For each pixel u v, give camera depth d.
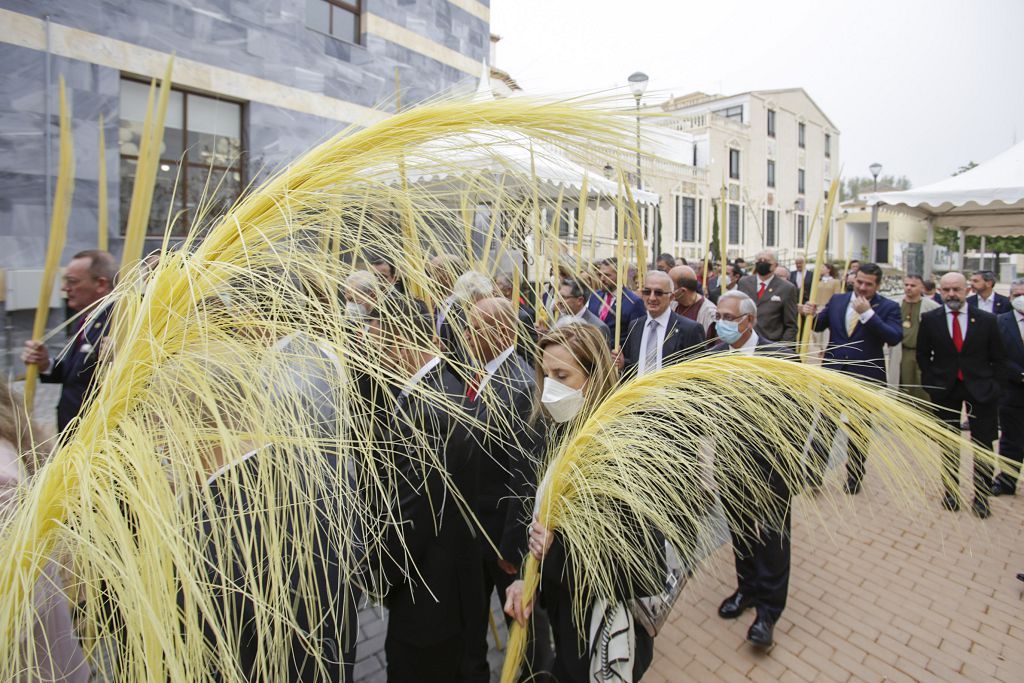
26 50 5.73
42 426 1.28
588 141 0.88
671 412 1.28
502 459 1.90
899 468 1.08
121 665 0.69
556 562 1.49
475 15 10.55
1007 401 4.18
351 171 0.82
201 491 0.71
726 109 27.47
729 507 1.56
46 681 0.72
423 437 1.09
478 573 1.87
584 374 1.54
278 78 7.67
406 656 1.76
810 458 1.35
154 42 6.57
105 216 1.69
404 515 1.58
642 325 3.22
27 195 5.76
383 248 0.85
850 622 2.70
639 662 1.55
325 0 8.35
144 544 0.66
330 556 0.97
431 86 9.76
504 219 0.99
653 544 1.37
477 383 1.23
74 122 6.04
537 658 2.01
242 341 0.77
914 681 2.35
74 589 0.74
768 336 5.82
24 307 5.23
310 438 0.76
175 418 0.72
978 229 10.67
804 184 31.00
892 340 4.17
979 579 2.95
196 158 7.05
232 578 0.80
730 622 2.74
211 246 0.78
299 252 0.80
